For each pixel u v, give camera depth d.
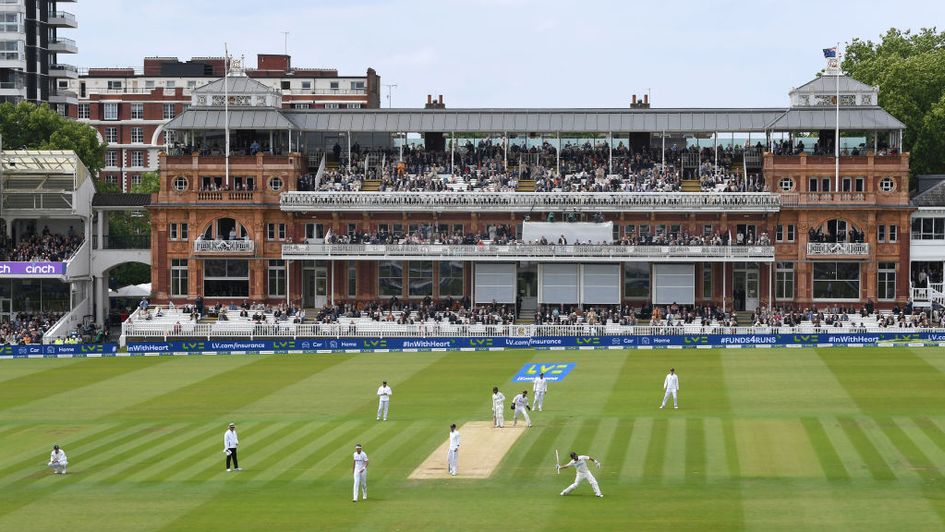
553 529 49.41
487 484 57.03
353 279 123.69
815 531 48.56
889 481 55.97
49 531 51.09
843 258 119.06
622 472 58.62
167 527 51.12
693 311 116.62
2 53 167.00
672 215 121.94
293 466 61.25
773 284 120.50
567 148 130.50
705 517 50.66
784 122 123.88
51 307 125.38
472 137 136.62
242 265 122.88
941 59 145.38
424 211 122.75
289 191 123.25
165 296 122.75
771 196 119.25
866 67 152.12
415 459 62.22
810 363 93.31
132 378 92.69
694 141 136.88
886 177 121.19
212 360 102.50
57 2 176.75
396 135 134.50
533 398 80.06
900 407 74.00
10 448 67.56
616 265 119.69
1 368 99.88
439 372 92.81
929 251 119.94
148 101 193.75
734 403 76.50
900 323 109.31
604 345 105.38
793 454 61.53
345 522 51.00
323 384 87.81
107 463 63.09
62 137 149.75
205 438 68.75
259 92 127.12
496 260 119.56
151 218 122.81
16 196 123.81
